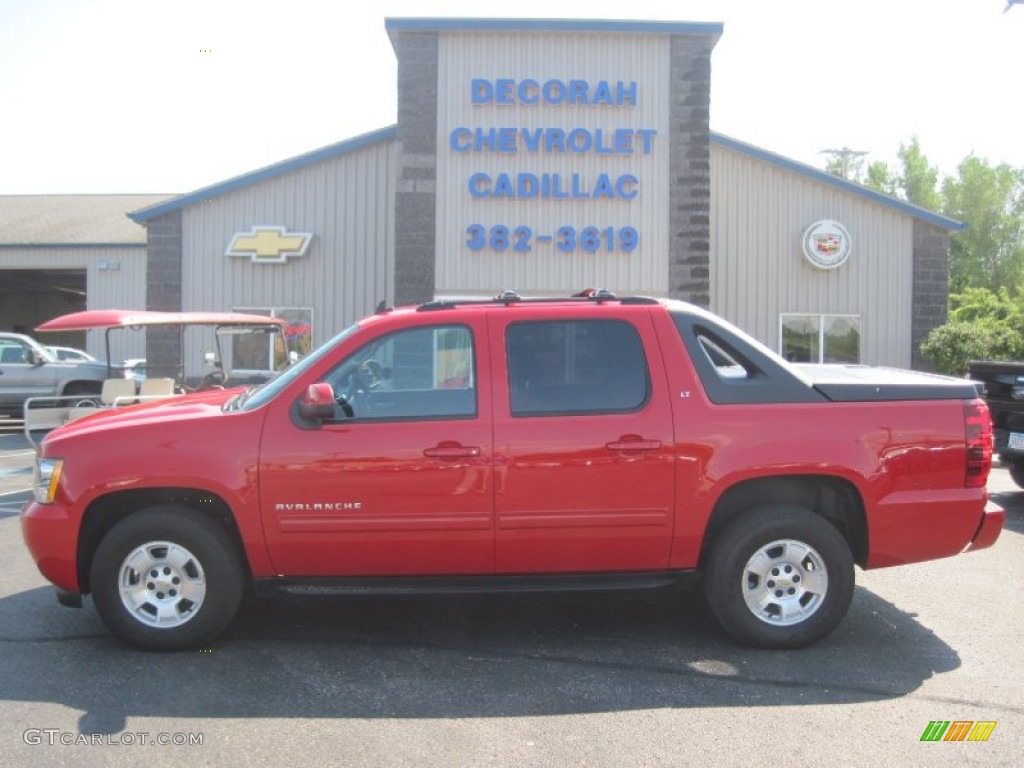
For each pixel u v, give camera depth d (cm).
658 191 1579
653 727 403
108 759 371
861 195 1802
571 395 492
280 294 1769
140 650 498
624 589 496
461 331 501
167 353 1778
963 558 718
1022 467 1009
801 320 1806
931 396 503
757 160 1794
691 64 1570
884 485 491
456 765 367
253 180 1753
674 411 488
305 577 495
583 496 483
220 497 487
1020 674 469
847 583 496
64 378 1748
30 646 507
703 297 1575
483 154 1573
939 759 374
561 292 1573
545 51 1568
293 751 379
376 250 1753
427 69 1566
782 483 505
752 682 456
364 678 461
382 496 480
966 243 5484
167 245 1770
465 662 486
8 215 3353
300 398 490
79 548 493
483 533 484
